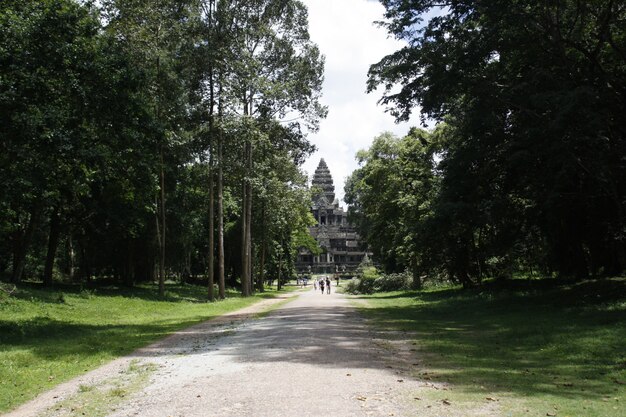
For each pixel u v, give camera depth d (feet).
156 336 56.24
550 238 92.63
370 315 78.18
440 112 80.79
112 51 63.21
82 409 25.89
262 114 123.85
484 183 82.58
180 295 136.98
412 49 74.69
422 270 154.20
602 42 68.44
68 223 114.32
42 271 157.07
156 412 24.23
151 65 98.12
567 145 60.44
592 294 71.77
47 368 37.70
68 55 56.18
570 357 38.34
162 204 117.80
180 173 136.26
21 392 30.73
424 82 74.90
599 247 86.74
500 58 75.82
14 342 49.37
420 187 134.62
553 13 72.18
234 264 220.23
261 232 179.52
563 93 59.77
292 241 251.39
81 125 63.41
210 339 52.29
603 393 26.94
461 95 83.35
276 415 22.68
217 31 109.29
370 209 163.22
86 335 56.29
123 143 64.69
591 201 75.46
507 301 84.48
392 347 43.83
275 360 36.55
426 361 36.76
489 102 72.28
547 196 70.69
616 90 67.41
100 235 128.36
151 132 66.85
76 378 34.88
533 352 41.14
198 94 112.98
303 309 91.86
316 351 40.40
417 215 135.23
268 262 249.14
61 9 58.18
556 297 77.92
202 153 122.01
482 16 72.74
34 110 53.88
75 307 85.05
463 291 116.47
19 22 53.26
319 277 428.97
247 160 128.77
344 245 467.52
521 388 27.91
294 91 120.67
